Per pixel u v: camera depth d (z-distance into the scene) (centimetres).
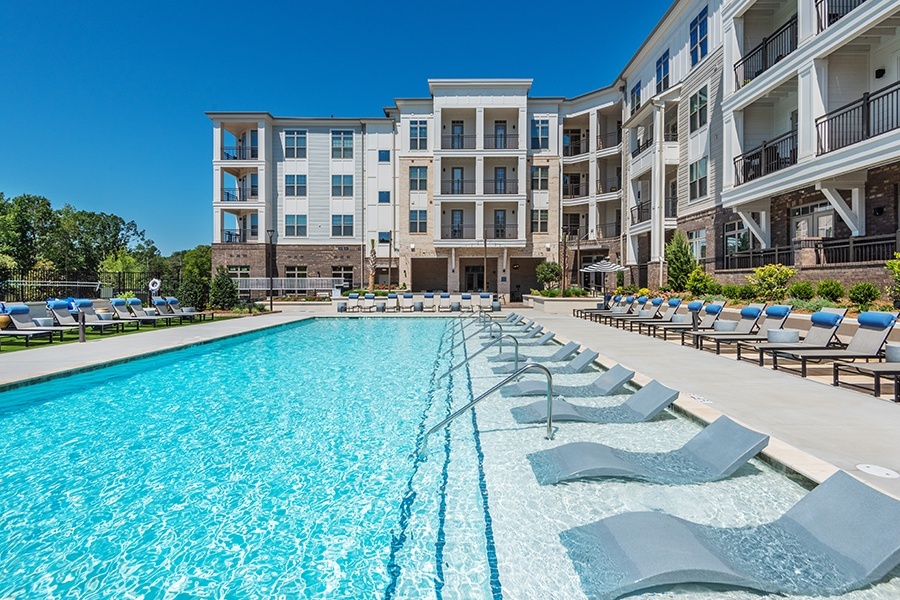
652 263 2191
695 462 397
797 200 1477
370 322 1897
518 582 267
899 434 421
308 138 3231
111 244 7431
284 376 836
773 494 346
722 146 1825
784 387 606
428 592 264
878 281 1017
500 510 344
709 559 247
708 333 952
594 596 250
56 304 1305
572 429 502
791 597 236
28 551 307
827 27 1218
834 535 266
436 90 3036
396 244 3222
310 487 395
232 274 3123
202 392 720
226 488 394
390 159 3228
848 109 1260
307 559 298
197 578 280
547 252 3133
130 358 894
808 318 924
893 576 249
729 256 1681
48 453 471
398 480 405
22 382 685
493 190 3173
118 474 422
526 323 1528
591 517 327
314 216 3238
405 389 735
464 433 506
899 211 1133
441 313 2191
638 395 568
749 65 1639
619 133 3030
